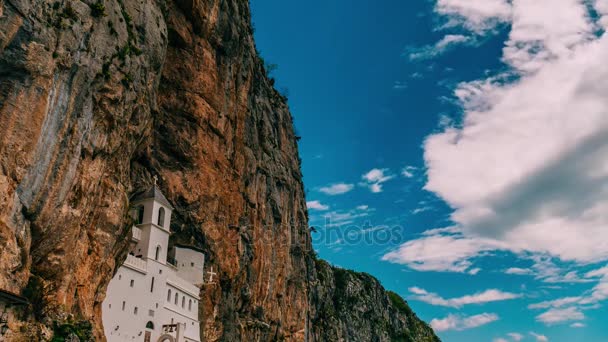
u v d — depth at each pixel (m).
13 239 40.97
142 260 63.25
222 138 81.25
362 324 189.88
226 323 78.56
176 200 73.12
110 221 54.09
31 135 42.81
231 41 83.75
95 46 50.19
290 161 118.06
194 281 72.62
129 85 54.91
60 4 47.16
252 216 89.88
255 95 100.06
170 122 73.88
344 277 194.50
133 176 69.25
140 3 60.28
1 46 41.78
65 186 46.09
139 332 60.38
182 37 74.88
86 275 50.66
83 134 48.50
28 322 42.75
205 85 77.94
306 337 117.19
